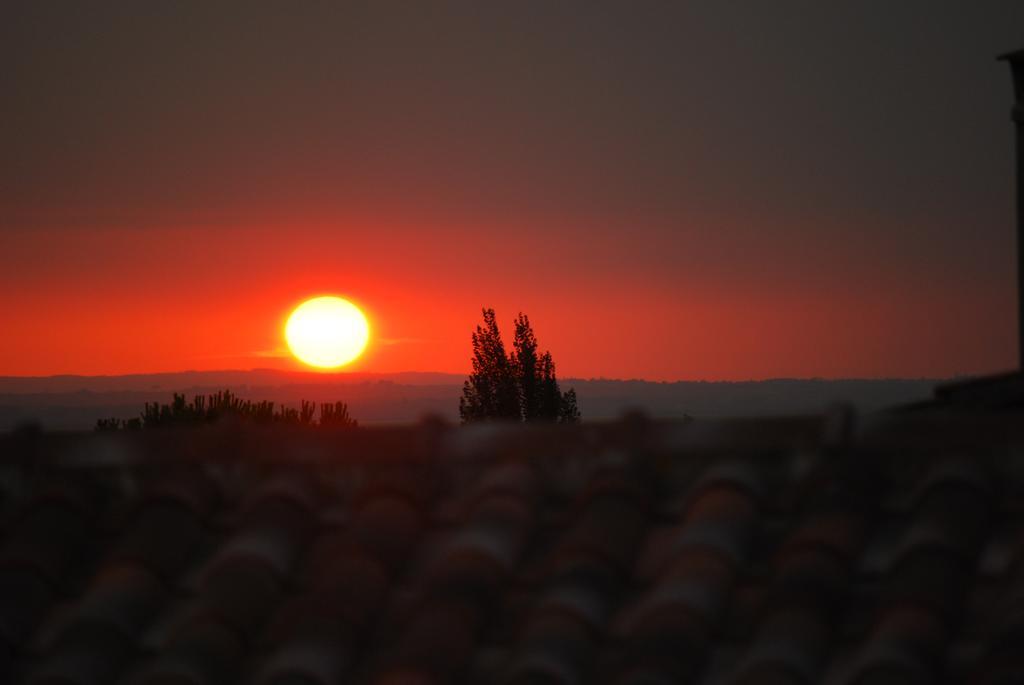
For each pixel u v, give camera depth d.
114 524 12.20
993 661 8.59
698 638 9.55
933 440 10.47
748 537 10.36
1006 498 10.05
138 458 12.72
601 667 9.67
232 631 10.74
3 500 12.64
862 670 8.95
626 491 10.99
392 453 12.08
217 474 12.48
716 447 11.18
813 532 10.11
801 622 9.48
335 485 12.18
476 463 11.91
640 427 11.48
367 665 10.36
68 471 12.80
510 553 10.78
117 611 11.07
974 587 9.47
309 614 10.76
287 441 12.38
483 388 124.19
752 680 9.12
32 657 11.11
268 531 11.56
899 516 10.27
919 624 9.19
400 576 11.02
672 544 10.51
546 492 11.47
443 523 11.45
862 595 9.72
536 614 10.12
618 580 10.38
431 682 9.87
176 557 11.64
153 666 10.57
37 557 11.77
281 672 10.25
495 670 9.98
